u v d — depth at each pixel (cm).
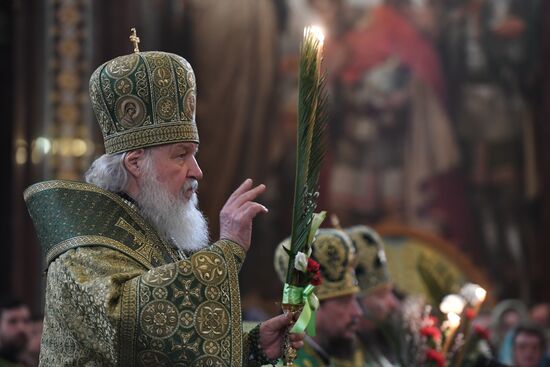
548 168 2838
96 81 662
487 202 2831
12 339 1461
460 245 2808
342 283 1001
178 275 595
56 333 608
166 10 2656
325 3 2814
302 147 644
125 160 649
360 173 2808
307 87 643
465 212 2822
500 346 1866
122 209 636
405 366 1024
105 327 582
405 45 2839
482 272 2809
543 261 2825
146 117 653
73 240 616
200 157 2731
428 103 2838
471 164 2836
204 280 598
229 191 2739
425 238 2794
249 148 2750
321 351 995
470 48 2858
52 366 609
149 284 589
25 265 2369
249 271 2700
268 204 2748
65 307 600
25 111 2381
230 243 618
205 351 585
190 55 2714
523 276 2823
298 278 643
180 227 653
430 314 1177
